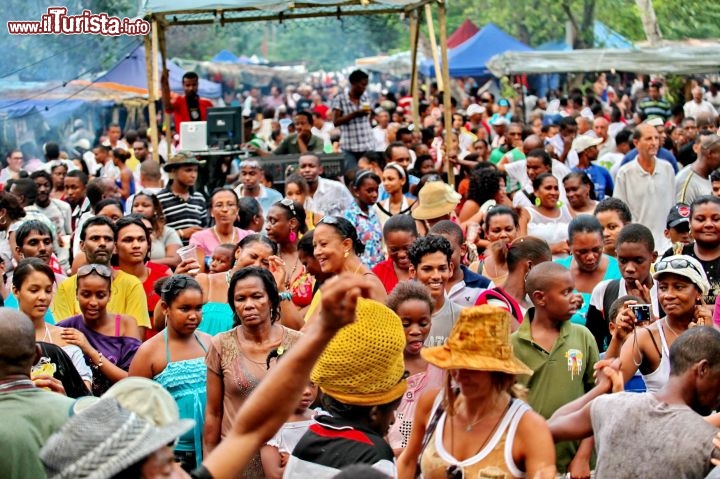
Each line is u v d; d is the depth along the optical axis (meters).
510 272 8.46
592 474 6.64
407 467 5.35
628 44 37.91
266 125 28.86
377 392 4.79
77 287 8.59
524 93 33.34
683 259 6.70
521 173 15.12
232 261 9.66
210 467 3.82
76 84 23.23
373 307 4.81
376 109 28.92
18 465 5.59
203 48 53.44
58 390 6.38
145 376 7.65
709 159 12.38
